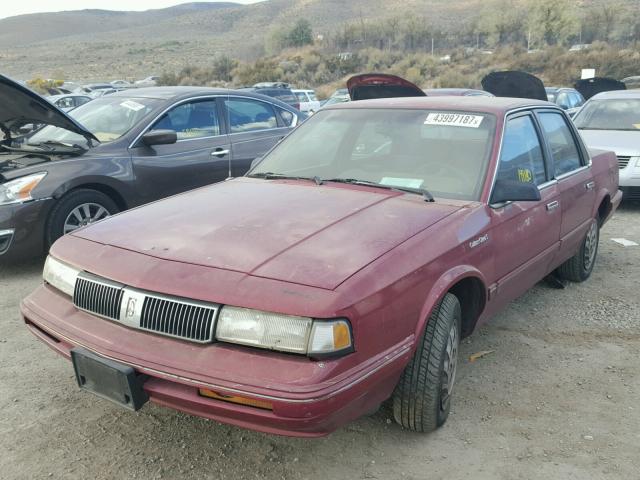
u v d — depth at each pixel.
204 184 6.98
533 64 44.41
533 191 3.63
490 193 3.65
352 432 3.29
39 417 3.41
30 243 5.62
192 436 3.26
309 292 2.57
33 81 43.19
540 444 3.21
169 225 3.29
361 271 2.71
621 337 4.55
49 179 5.67
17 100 5.47
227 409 2.51
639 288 5.57
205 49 108.56
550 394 3.72
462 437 3.26
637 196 8.59
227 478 2.93
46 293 3.26
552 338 4.52
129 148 6.34
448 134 4.05
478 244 3.39
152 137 6.32
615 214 8.64
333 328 2.50
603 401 3.65
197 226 3.23
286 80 48.47
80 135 6.29
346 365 2.54
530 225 4.02
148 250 3.00
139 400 2.68
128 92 7.35
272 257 2.82
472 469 3.01
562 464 3.05
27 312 3.20
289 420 2.43
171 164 6.63
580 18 54.50
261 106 7.80
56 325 2.99
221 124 7.26
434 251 3.06
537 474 2.97
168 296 2.70
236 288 2.62
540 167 4.40
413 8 146.62
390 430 3.31
